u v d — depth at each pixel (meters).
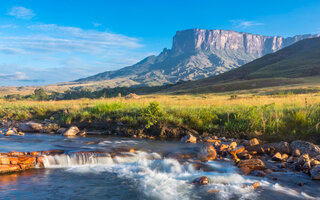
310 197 6.97
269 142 13.02
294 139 12.61
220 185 7.81
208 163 9.95
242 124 15.18
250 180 8.24
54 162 9.71
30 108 24.91
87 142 13.36
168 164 9.66
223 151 11.36
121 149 11.59
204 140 14.22
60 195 6.88
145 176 8.60
